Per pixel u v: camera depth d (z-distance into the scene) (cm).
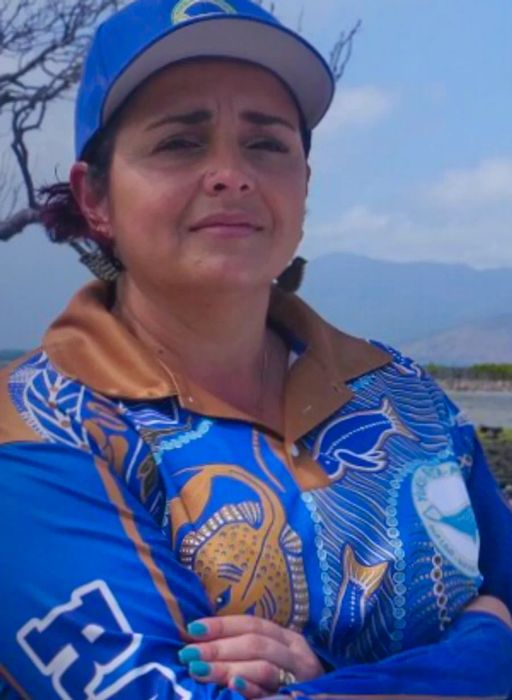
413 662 123
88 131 130
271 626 120
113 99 127
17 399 125
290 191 129
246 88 128
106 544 118
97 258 136
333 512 126
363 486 129
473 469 142
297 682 119
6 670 118
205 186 126
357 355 140
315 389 134
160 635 117
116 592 117
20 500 119
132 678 115
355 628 124
